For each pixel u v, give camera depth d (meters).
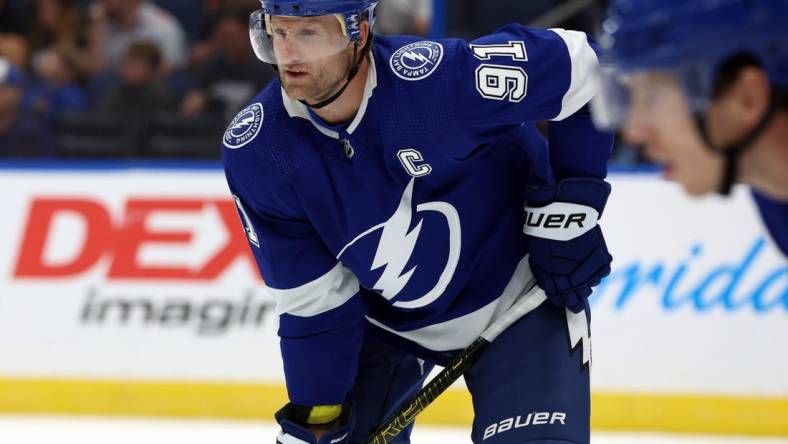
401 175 5.03
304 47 4.53
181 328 10.70
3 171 11.13
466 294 5.60
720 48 2.30
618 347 10.14
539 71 4.91
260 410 10.58
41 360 10.88
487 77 4.86
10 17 12.16
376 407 6.05
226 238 10.71
